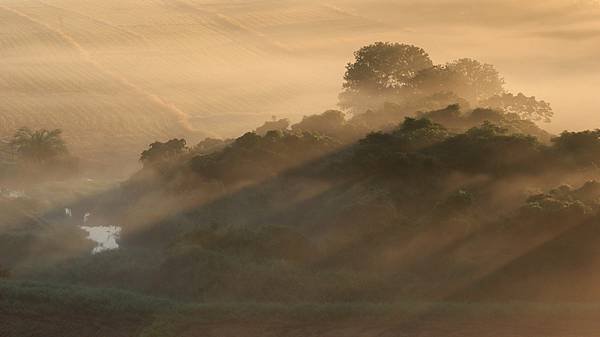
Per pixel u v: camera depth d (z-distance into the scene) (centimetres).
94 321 9038
